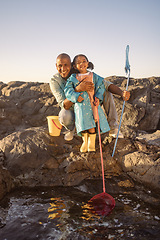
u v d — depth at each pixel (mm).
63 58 3908
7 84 12289
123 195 3145
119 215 2570
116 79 10664
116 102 8609
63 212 2654
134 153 3781
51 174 3674
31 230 2289
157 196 3049
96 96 3686
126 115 8273
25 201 2986
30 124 10156
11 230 2299
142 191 3229
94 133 3779
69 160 3799
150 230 2260
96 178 3604
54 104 10656
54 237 2172
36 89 11312
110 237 2152
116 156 3885
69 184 3523
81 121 3604
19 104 10680
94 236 2172
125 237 2148
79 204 2859
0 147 4133
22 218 2531
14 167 3756
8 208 2785
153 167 3404
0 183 3141
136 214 2592
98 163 3773
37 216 2566
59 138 4312
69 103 3697
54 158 3889
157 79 10367
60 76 4199
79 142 4355
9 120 10000
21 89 11328
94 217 2533
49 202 2941
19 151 3934
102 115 3738
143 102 8773
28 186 3535
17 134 4320
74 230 2275
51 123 4195
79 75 3744
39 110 10602
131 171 3643
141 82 10016
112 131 4055
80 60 3707
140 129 8156
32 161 3822
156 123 8336
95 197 2945
